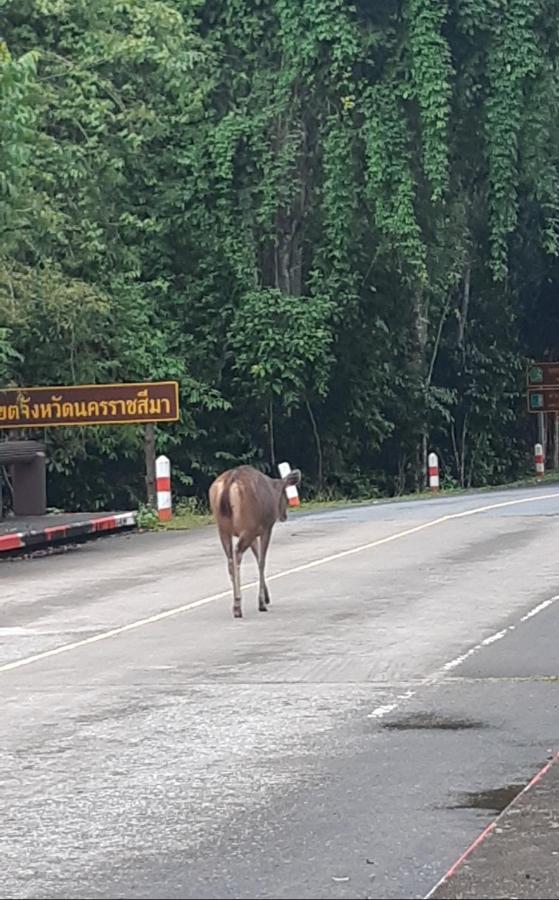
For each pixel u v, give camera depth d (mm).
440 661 11789
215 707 10312
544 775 8258
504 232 34938
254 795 8039
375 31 33812
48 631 14125
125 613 15133
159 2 33312
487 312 44719
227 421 36750
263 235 35094
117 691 11031
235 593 14547
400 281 37625
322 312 34469
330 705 10250
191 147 34500
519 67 34219
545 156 35812
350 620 14031
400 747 8992
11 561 20719
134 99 33656
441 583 16484
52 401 27281
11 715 10336
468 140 35281
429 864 6789
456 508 26375
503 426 46500
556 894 6324
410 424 41219
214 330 35219
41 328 30766
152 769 8688
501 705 10094
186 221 34562
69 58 32094
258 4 34719
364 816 7574
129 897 6516
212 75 34656
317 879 6637
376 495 39469
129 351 32594
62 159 30734
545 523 22781
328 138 33812
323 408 38875
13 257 29672
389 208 33750
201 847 7172
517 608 14500
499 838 7113
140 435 32812
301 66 33656
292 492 30469
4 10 31344
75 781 8492
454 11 34125
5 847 7289
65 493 35094
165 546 22094
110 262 32812
